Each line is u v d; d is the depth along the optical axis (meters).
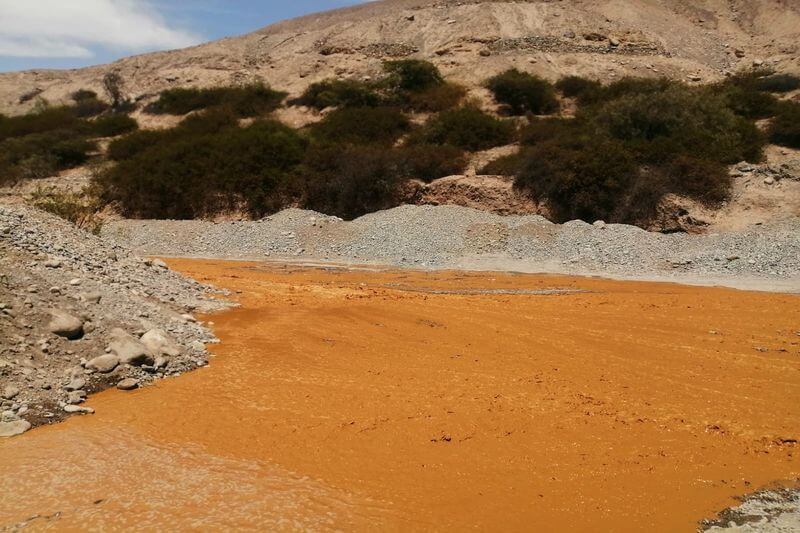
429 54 53.88
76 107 57.31
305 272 18.98
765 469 6.11
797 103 32.66
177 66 68.19
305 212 26.08
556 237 21.83
